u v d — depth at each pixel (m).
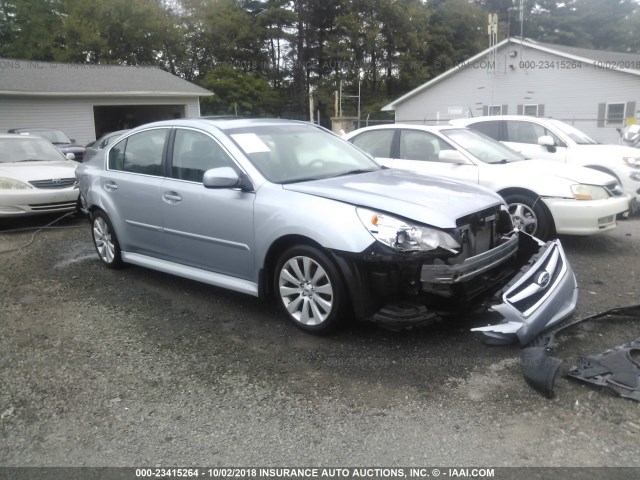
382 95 46.97
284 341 4.13
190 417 3.19
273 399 3.35
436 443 2.88
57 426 3.14
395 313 3.72
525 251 4.50
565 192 6.29
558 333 4.09
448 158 6.92
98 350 4.08
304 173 4.66
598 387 3.29
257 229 4.29
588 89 23.41
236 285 4.60
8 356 4.02
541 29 52.19
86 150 13.02
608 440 2.84
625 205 6.50
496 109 26.58
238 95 40.44
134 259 5.61
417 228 3.68
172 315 4.72
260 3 48.53
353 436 2.96
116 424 3.14
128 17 36.91
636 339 3.82
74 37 35.28
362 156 5.40
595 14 52.12
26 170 8.87
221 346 4.09
